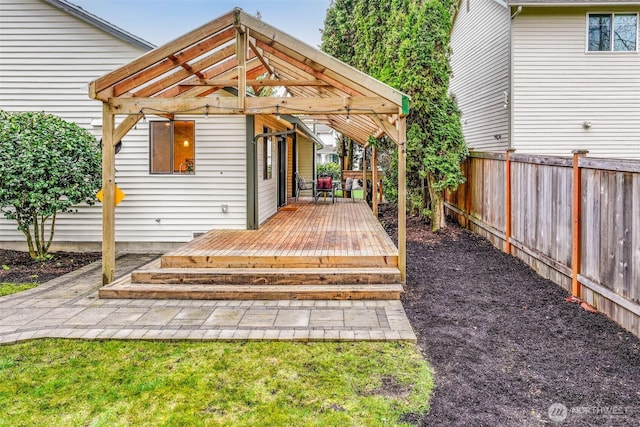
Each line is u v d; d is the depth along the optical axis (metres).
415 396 3.01
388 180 11.66
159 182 8.56
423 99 9.05
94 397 3.02
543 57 11.51
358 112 5.49
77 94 8.48
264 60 7.21
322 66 5.36
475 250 7.75
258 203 8.68
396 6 15.84
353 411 2.83
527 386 3.15
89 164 7.39
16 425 2.69
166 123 8.48
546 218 5.88
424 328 4.28
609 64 11.46
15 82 8.47
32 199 6.72
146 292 5.29
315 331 4.14
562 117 11.59
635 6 11.07
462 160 9.45
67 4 8.20
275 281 5.45
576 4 10.97
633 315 3.97
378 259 5.74
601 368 3.40
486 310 4.78
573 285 5.02
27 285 5.99
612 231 4.28
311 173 18.03
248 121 8.42
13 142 6.75
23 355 3.71
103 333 4.13
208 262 5.80
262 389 3.12
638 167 3.79
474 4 14.00
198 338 3.99
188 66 6.17
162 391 3.09
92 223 8.59
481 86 13.59
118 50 8.42
